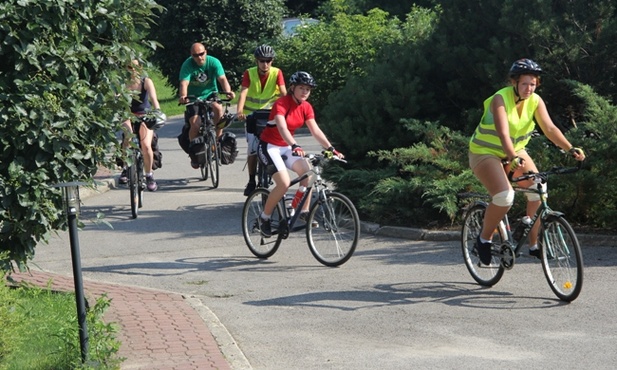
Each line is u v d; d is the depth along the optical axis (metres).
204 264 14.01
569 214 14.88
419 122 16.56
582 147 14.61
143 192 21.83
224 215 18.30
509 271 12.60
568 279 11.01
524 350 9.24
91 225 17.55
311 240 13.72
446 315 10.63
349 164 17.69
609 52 15.98
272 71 18.89
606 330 9.83
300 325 10.42
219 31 48.59
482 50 16.94
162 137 39.16
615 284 11.69
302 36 40.50
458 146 16.27
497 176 11.18
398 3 52.56
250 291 12.18
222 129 22.73
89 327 8.48
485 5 17.16
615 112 14.42
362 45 38.81
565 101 16.69
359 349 9.45
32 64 10.38
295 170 13.86
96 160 11.09
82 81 10.75
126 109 11.34
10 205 10.62
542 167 14.73
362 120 17.53
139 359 8.86
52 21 10.45
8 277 11.10
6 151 10.62
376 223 16.12
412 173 17.17
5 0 10.20
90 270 13.78
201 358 8.89
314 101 38.97
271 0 49.25
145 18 11.45
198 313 10.83
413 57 17.78
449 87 17.34
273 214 14.47
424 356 9.14
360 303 11.30
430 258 13.71
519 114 11.20
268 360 9.16
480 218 11.94
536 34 15.96
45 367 8.51
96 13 10.84
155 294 11.89
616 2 16.17
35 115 10.34
